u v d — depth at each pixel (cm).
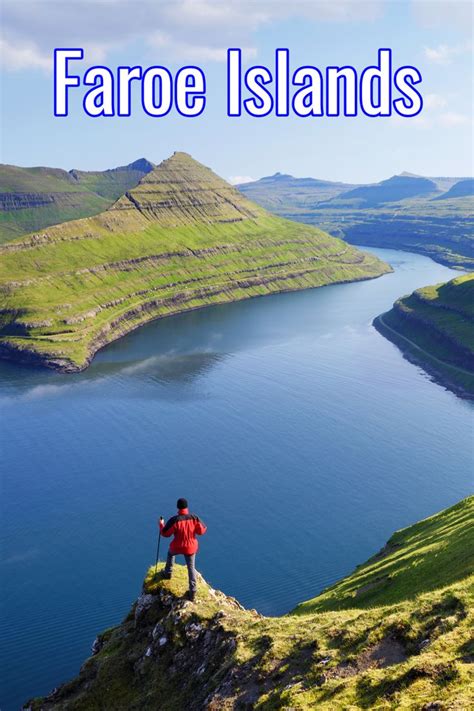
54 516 14900
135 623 3422
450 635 2372
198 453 18438
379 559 8112
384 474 17050
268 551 13212
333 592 7000
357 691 2239
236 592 11756
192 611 3167
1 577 12444
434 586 4878
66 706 3116
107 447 18975
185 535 3216
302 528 14175
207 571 12469
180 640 3084
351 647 2608
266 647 2791
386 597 5494
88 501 15625
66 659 9869
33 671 9594
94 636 10469
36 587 12050
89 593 11838
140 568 12662
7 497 15900
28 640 10381
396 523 14438
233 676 2684
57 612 11219
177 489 16175
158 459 18050
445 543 5938
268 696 2450
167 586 3372
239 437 19675
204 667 2881
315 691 2344
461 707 1830
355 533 13988
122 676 3141
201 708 2617
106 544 13625
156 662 3091
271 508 15125
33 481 16775
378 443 19225
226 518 14638
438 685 2075
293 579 12194
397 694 2105
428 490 16125
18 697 9019
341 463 17738
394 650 2503
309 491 16025
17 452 18712
